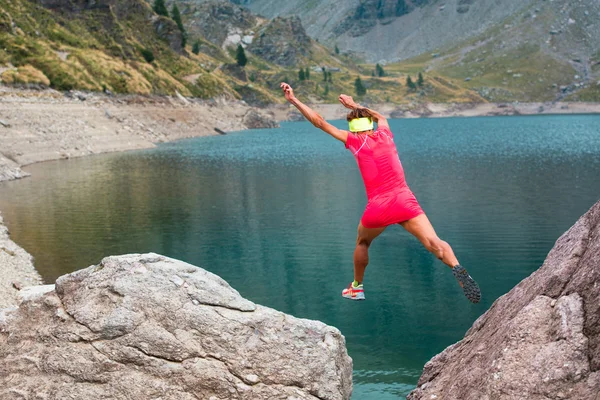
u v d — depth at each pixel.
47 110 83.12
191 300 7.89
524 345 5.71
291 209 37.69
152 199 41.72
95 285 8.01
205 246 27.67
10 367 7.71
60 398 7.43
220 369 7.61
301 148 96.62
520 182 50.12
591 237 6.14
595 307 5.50
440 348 15.67
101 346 7.62
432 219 33.94
